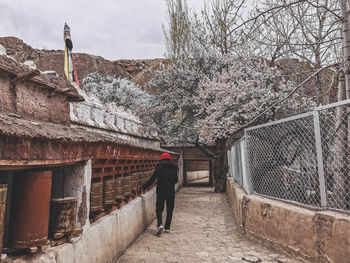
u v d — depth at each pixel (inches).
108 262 148.5
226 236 224.2
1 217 75.3
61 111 163.0
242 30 186.1
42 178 92.1
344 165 141.0
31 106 133.8
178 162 694.5
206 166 1342.3
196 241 209.8
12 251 89.8
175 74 569.0
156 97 616.7
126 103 1002.7
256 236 198.5
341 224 124.2
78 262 110.5
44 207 92.3
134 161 230.7
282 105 288.8
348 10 177.6
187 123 617.0
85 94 329.4
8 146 72.2
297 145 172.4
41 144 88.0
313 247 142.2
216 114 316.2
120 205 187.2
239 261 160.4
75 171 124.9
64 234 105.4
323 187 144.4
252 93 296.7
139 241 209.6
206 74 556.4
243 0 173.6
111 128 368.2
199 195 554.9
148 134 575.5
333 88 246.1
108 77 1219.9
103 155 145.2
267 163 207.9
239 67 335.6
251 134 235.8
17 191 89.9
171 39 608.1
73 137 108.0
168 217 244.7
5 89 115.3
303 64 254.2
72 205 107.7
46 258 88.3
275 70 295.1
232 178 438.6
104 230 143.9
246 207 218.4
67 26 483.5
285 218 166.7
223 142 614.9
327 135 150.1
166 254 177.5
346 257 120.1
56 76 161.5
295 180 174.1
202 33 362.9
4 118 84.3
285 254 165.8
